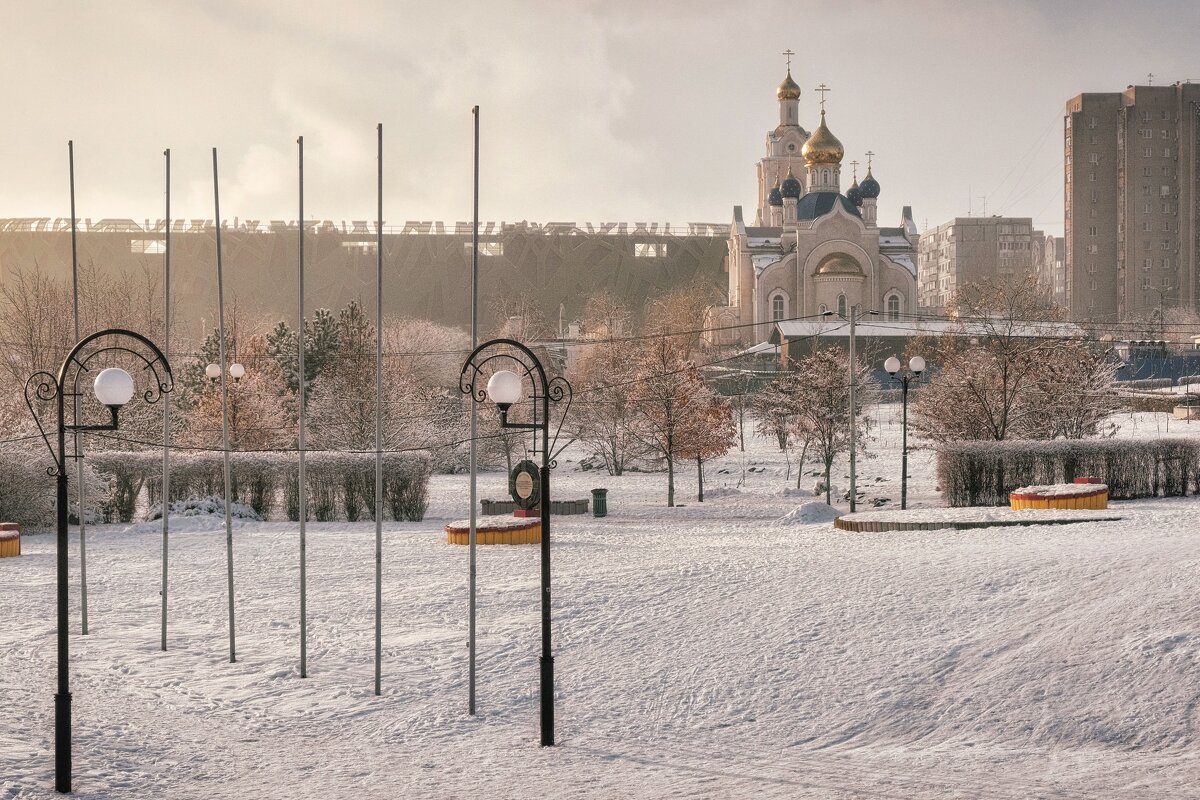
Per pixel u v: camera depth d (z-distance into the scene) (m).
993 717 13.10
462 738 13.48
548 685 13.16
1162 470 37.19
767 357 105.25
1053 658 14.25
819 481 51.91
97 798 10.77
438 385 94.06
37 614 21.02
